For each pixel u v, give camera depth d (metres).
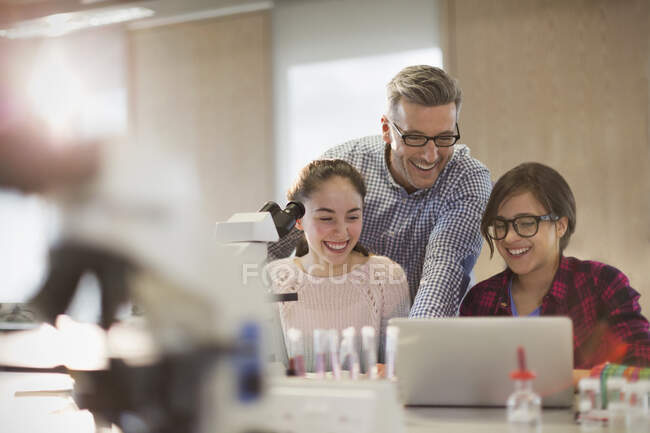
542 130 4.46
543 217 2.20
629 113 4.31
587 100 4.39
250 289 1.06
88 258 1.04
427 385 1.63
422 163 2.46
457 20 4.63
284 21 5.03
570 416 1.52
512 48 4.53
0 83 5.14
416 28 4.73
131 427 1.06
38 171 1.04
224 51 5.17
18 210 1.05
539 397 1.59
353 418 1.19
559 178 2.26
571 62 4.42
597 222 4.34
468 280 2.67
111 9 5.18
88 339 1.07
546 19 4.47
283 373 1.71
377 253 2.79
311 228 2.42
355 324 2.44
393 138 2.50
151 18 5.31
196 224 1.05
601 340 2.17
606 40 4.36
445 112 2.38
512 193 2.22
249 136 5.09
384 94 4.80
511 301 2.35
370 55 4.83
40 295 1.07
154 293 1.04
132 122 5.35
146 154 1.06
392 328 1.66
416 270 2.78
